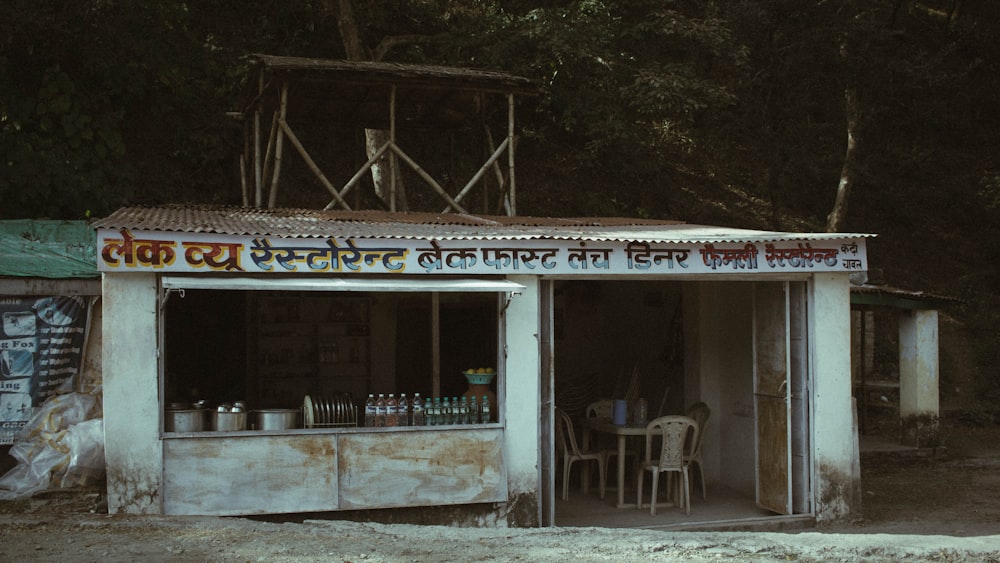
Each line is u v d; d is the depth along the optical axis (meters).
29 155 12.86
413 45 19.28
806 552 6.67
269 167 12.91
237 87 16.64
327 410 8.00
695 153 24.58
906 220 25.55
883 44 23.95
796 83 24.56
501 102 19.22
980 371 20.44
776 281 9.55
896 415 17.70
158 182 15.79
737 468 10.92
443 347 13.55
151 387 7.42
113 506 7.30
